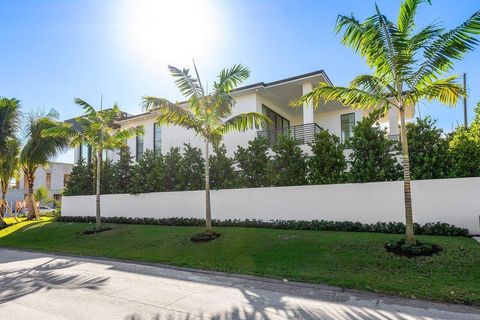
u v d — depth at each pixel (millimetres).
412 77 8398
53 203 38281
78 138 16016
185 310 5242
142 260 9922
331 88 8875
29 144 20484
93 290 6566
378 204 11352
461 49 7785
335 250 8633
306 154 13852
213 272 8227
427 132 11508
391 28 7887
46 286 6930
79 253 11664
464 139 11164
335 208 12109
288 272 7656
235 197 14320
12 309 5355
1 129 19656
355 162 12188
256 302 5691
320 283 6863
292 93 18562
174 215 16172
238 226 13469
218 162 15719
